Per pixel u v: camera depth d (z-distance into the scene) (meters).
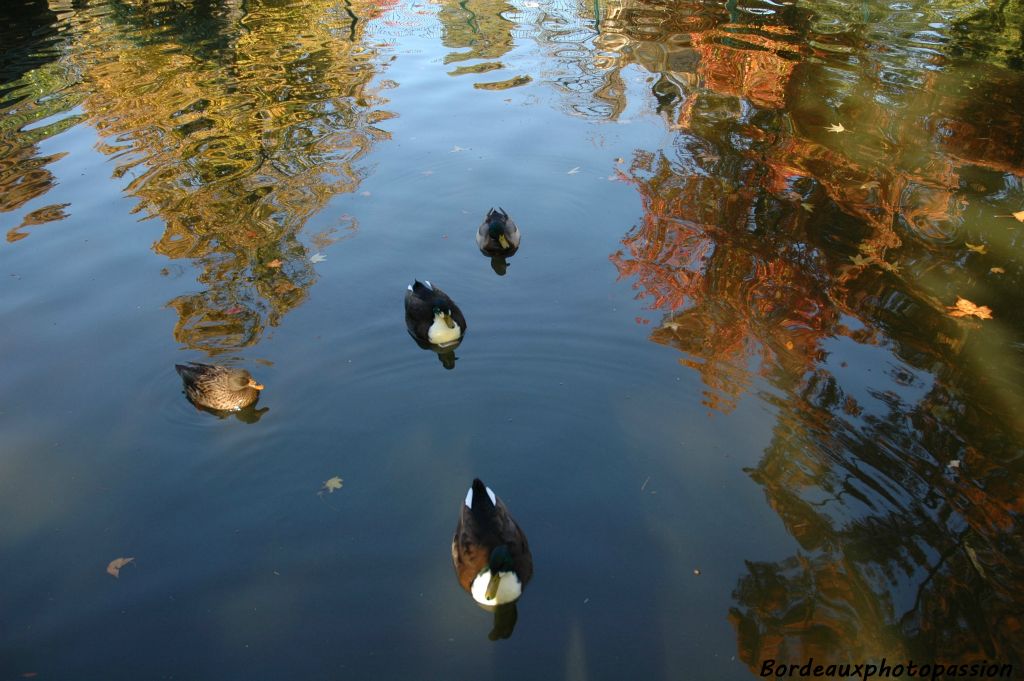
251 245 5.91
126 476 4.35
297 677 3.58
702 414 4.56
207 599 3.84
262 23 10.59
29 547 4.03
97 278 5.60
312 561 3.99
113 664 3.62
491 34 10.08
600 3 11.15
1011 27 9.19
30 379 4.85
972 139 6.77
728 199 6.17
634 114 7.54
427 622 3.76
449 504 4.22
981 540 3.89
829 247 5.59
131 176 6.70
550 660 3.62
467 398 4.75
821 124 7.11
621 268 5.58
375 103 8.01
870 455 4.25
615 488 4.26
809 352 4.80
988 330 4.89
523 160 6.89
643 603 3.79
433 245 5.93
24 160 6.94
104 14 11.03
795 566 3.89
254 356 5.01
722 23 9.94
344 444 4.51
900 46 8.68
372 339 5.14
